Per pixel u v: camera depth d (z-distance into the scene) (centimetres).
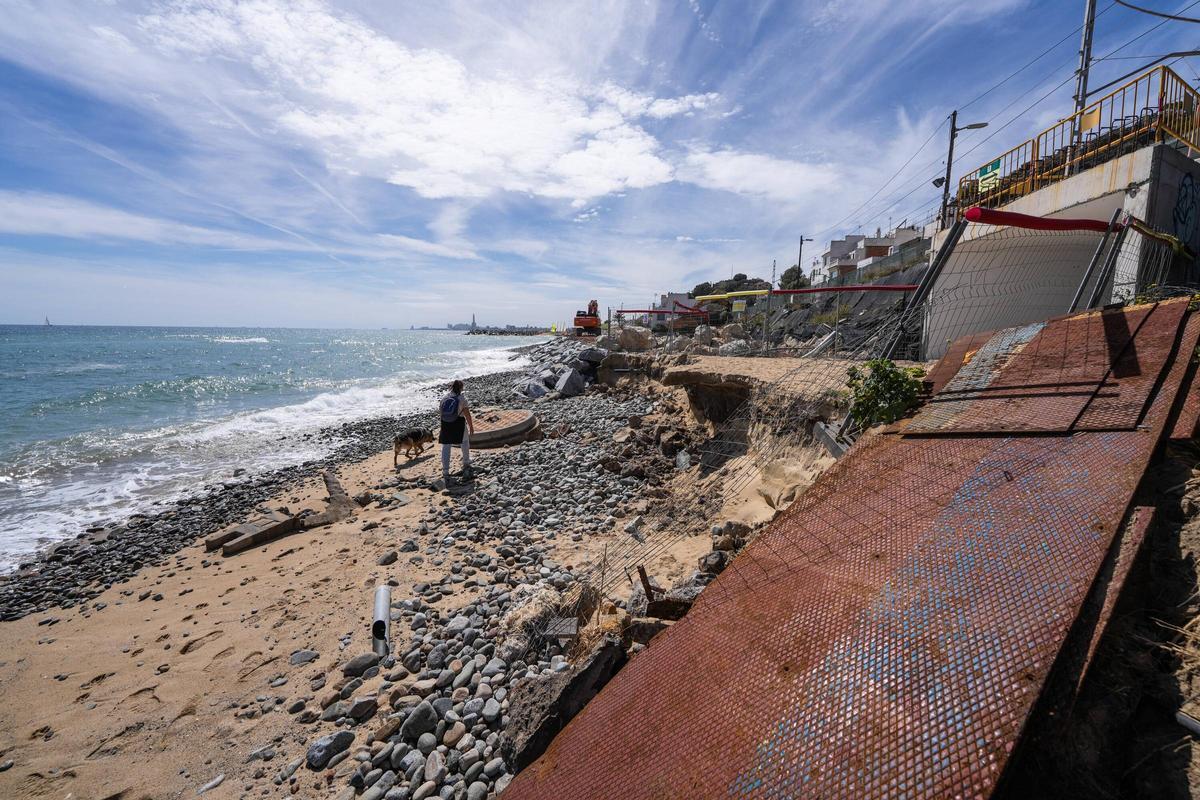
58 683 510
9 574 796
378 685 475
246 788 379
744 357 1603
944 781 177
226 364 4241
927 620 238
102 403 2289
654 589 528
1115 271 770
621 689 302
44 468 1353
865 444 440
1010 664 202
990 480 316
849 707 218
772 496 688
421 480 1092
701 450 1021
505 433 1388
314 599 634
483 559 700
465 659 492
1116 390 346
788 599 296
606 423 1492
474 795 349
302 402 2448
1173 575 238
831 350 1205
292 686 484
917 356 1046
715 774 222
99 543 902
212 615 619
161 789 382
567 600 536
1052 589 224
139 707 469
